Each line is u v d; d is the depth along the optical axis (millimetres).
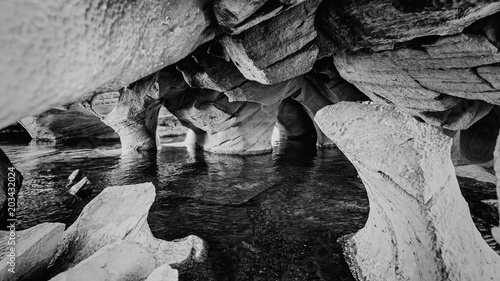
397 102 7117
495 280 2791
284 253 4559
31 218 6059
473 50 4219
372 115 3525
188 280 3896
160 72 10695
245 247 4785
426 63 5090
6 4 1183
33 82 1406
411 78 5789
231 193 7676
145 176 9648
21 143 17875
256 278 3912
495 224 5230
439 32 4102
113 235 4062
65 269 3535
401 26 4238
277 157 12609
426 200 2674
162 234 5344
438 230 2676
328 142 14711
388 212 3441
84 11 1574
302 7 4684
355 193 7289
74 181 8758
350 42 5328
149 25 2336
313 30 5242
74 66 1630
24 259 2982
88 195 7613
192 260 4359
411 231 2992
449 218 2777
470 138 10312
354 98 12383
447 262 2617
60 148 16109
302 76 11875
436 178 2807
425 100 6312
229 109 12281
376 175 3254
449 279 2578
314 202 6754
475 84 4848
